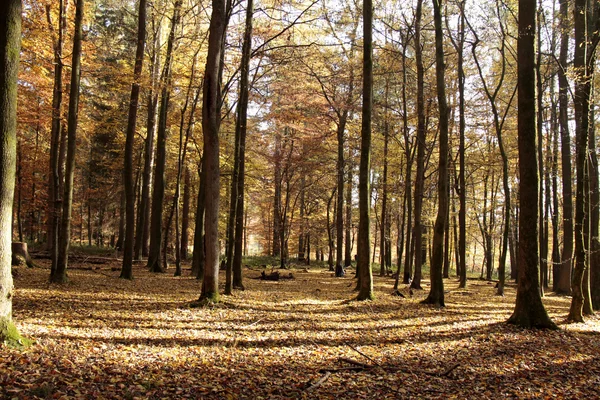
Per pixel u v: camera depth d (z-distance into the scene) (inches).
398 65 799.1
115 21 958.4
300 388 224.2
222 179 1011.3
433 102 820.6
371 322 407.2
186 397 195.9
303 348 304.2
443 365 280.8
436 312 473.7
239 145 530.3
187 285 584.4
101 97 904.9
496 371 271.7
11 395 167.9
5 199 226.2
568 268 764.6
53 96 634.2
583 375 268.8
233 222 523.2
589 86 430.9
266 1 594.6
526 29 392.2
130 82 607.8
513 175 1096.8
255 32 581.6
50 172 854.5
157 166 752.3
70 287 464.1
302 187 1190.9
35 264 613.9
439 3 547.2
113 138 1091.3
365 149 526.0
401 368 267.7
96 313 353.1
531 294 395.9
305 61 765.9
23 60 599.5
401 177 1008.9
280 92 830.5
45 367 205.5
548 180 912.9
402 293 639.1
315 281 802.8
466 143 1093.8
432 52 838.5
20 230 949.8
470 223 1449.3
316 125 940.6
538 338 352.5
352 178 1095.6
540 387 245.0
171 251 1290.6
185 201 1123.3
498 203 1238.3
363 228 535.5
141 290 501.0
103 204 1332.4
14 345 224.7
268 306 456.8
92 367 217.8
